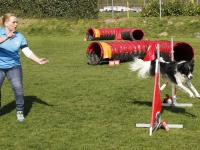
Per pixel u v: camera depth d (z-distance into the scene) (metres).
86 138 5.70
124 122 6.55
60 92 9.21
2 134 5.96
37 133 5.98
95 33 24.50
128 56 14.66
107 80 10.80
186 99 8.37
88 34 25.09
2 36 6.25
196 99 8.37
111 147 5.28
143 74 7.53
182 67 7.07
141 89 9.46
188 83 7.29
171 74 7.23
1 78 6.38
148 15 30.70
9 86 10.03
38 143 5.49
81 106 7.77
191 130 6.06
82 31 28.41
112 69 13.02
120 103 7.99
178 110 7.39
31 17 31.59
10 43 6.22
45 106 7.81
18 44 6.28
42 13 31.33
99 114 7.11
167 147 5.25
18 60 6.46
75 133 5.95
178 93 9.05
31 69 13.25
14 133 6.00
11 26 6.21
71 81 10.72
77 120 6.72
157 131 6.02
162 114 7.08
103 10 47.47
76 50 19.22
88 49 14.45
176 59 14.73
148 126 6.21
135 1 48.75
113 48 14.20
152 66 7.45
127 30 25.03
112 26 28.48
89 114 7.12
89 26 28.92
